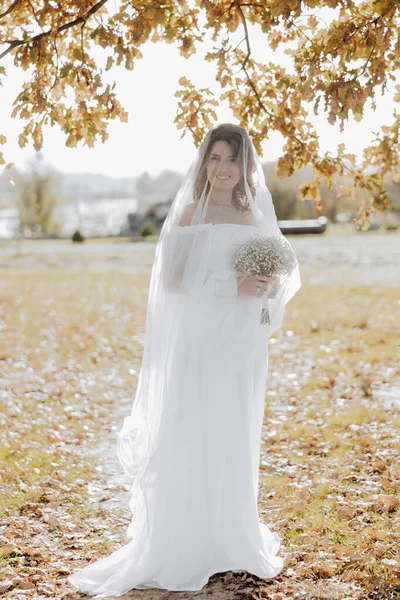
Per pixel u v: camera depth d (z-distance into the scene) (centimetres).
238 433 368
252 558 368
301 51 463
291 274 383
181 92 520
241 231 376
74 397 866
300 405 795
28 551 422
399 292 1705
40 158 4950
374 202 580
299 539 428
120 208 7006
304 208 4209
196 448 367
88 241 4672
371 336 1182
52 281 2250
